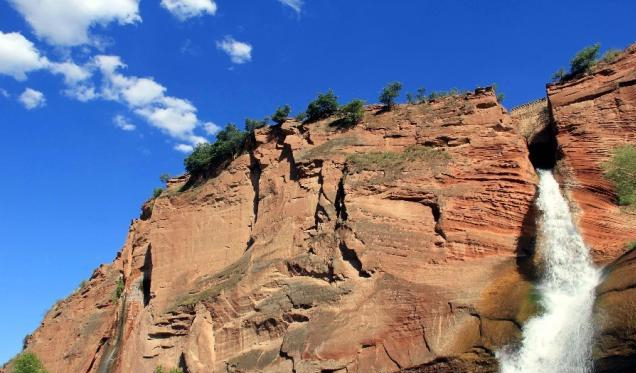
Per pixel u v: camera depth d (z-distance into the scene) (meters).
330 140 42.06
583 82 39.09
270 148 44.50
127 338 45.47
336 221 37.28
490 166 36.59
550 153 40.75
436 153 38.25
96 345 50.19
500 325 29.86
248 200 44.19
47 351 54.72
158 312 42.38
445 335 30.55
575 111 38.16
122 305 48.38
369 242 34.78
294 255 37.88
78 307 56.06
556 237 33.94
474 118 39.06
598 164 35.62
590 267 32.38
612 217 33.62
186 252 44.50
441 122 39.88
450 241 34.06
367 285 33.62
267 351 34.59
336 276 34.69
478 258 33.47
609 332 25.70
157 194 54.78
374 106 43.31
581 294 30.59
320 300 34.31
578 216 34.16
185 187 49.31
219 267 42.62
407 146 39.84
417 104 42.16
